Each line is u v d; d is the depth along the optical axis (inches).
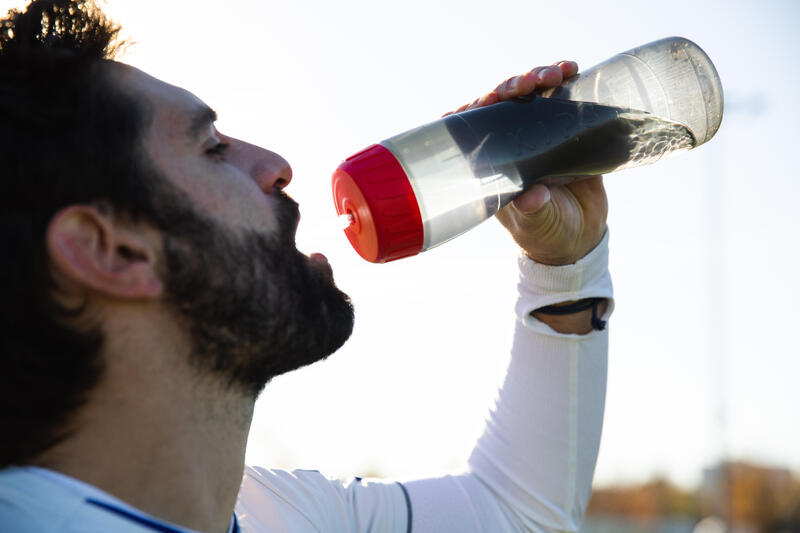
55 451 44.3
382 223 53.9
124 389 45.4
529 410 68.4
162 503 45.7
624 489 1114.1
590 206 66.3
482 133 58.4
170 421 46.4
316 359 52.7
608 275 69.6
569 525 68.2
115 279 45.1
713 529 600.4
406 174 54.8
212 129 52.6
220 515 49.2
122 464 45.1
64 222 44.8
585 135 62.2
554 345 67.5
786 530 997.2
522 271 69.1
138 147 47.9
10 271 44.3
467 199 56.7
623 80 66.7
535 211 61.5
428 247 56.4
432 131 57.3
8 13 51.6
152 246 46.8
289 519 57.9
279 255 51.0
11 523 41.0
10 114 45.9
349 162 55.8
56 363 43.9
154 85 50.9
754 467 1024.9
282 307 50.1
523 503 67.6
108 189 46.3
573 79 64.9
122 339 45.5
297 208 54.6
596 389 68.5
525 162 59.4
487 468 70.3
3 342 43.9
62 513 41.5
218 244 48.4
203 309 47.4
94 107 47.6
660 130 65.9
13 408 43.7
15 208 45.0
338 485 65.8
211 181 49.8
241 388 49.7
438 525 64.9
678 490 1090.7
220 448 48.9
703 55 70.4
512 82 61.6
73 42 51.8
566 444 67.5
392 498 65.7
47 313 44.2
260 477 60.7
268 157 54.4
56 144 46.1
